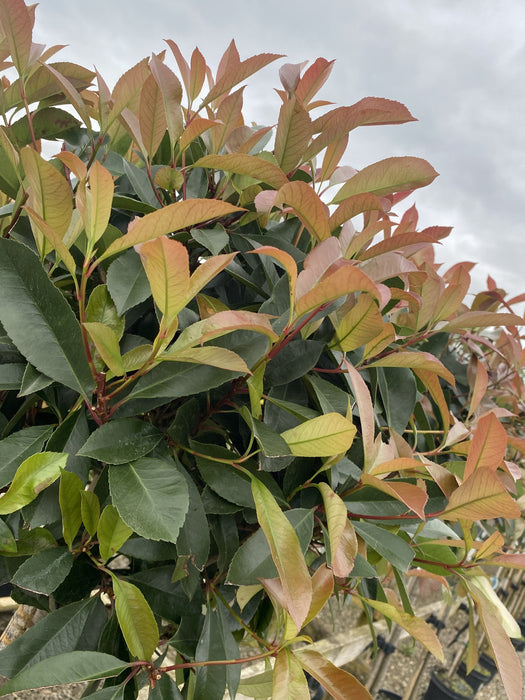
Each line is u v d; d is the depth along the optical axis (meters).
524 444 0.96
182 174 0.89
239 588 0.85
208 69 1.20
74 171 0.68
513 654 0.83
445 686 3.04
